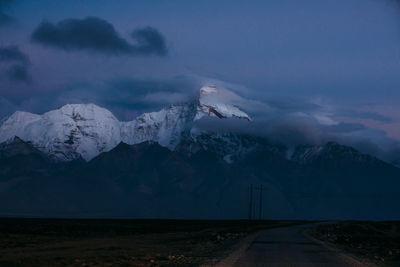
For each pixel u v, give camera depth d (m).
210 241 63.91
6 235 77.69
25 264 35.66
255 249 48.16
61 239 70.94
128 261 37.59
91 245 57.34
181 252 46.25
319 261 37.66
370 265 36.00
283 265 34.50
